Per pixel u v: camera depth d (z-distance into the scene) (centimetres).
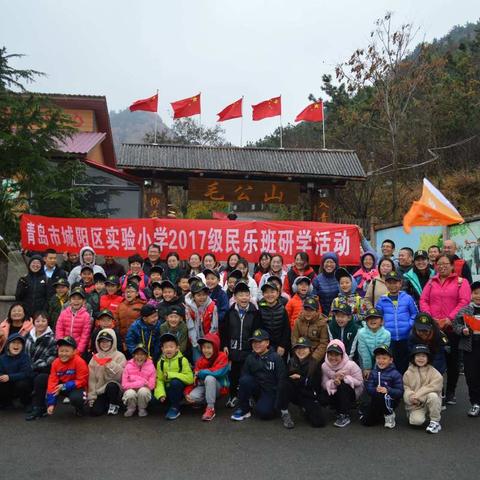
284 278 797
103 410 598
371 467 452
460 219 772
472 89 2391
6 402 623
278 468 450
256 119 1658
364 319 610
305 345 576
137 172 1445
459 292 635
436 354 577
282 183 1487
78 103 1923
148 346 630
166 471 442
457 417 593
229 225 942
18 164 1019
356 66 2052
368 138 2355
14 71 1030
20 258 1075
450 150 2405
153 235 941
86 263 820
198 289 639
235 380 641
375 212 2202
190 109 1616
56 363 586
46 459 466
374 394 555
